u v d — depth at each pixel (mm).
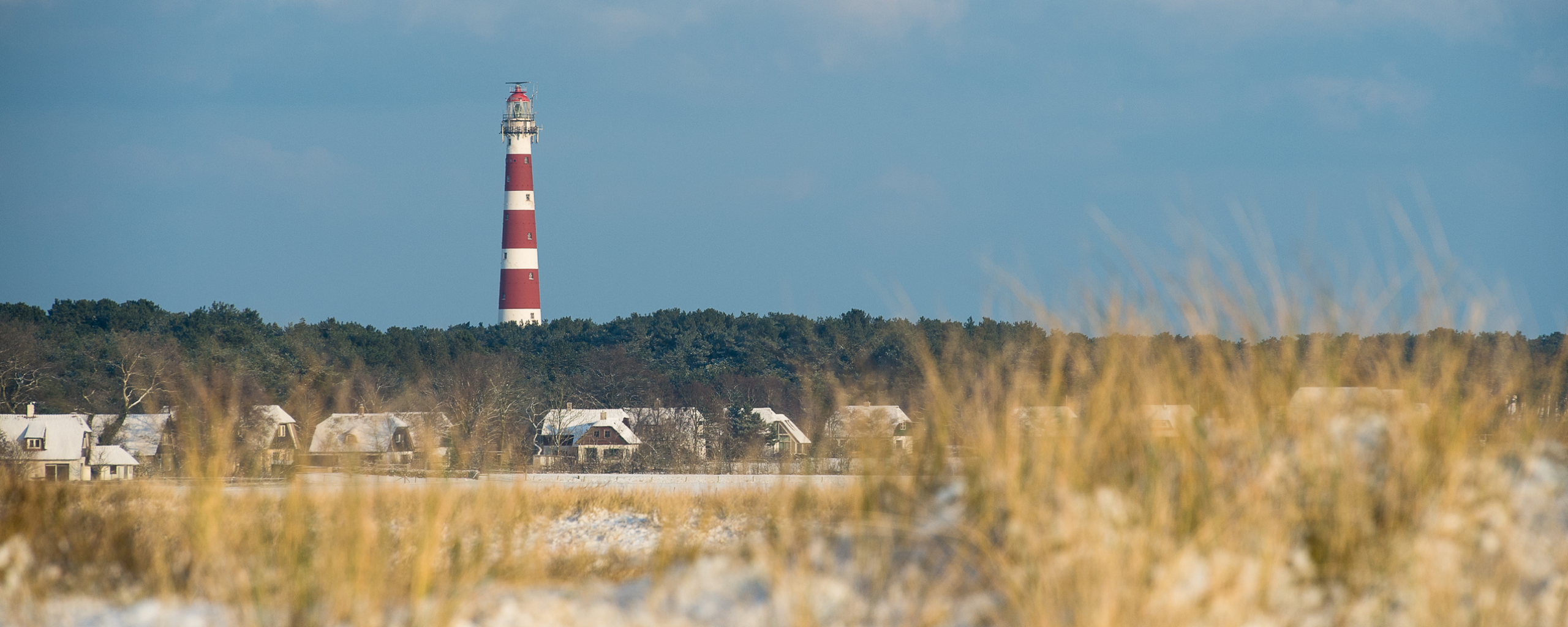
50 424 146875
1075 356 17859
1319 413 17016
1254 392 17609
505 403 176625
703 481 110750
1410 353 17750
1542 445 17891
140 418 113375
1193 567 14430
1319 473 16172
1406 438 16625
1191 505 15672
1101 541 14516
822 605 14984
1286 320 17438
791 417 180250
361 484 22281
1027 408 17766
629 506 50625
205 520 20125
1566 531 15898
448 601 16641
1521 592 14984
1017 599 14266
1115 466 16984
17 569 18641
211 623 15914
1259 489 15672
